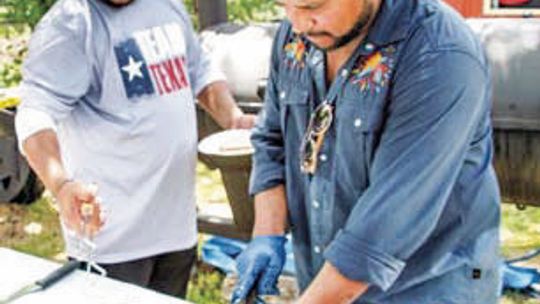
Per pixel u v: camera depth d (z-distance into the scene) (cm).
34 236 420
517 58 288
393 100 116
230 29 362
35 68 185
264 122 158
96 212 165
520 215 408
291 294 286
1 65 566
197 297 336
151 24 203
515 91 286
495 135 294
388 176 115
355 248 118
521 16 380
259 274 143
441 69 111
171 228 216
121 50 194
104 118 197
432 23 114
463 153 117
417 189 114
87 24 187
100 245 204
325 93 132
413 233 118
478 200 131
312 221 143
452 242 132
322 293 121
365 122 120
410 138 113
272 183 156
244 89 329
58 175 173
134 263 211
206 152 279
